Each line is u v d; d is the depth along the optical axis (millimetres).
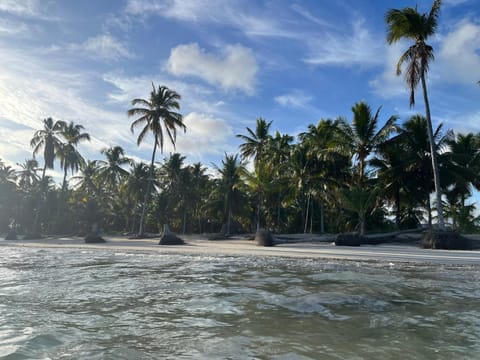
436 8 20266
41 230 49875
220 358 3553
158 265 12023
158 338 4203
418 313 5449
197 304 6035
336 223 36281
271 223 41906
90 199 48312
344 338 4219
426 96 20297
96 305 5934
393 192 27984
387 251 16562
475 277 9203
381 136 25766
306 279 8844
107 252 17859
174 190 49844
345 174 31344
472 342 4094
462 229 27000
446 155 25547
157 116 33312
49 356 3586
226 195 37469
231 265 12000
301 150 31219
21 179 54875
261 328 4633
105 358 3541
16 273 9914
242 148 40406
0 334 4285
